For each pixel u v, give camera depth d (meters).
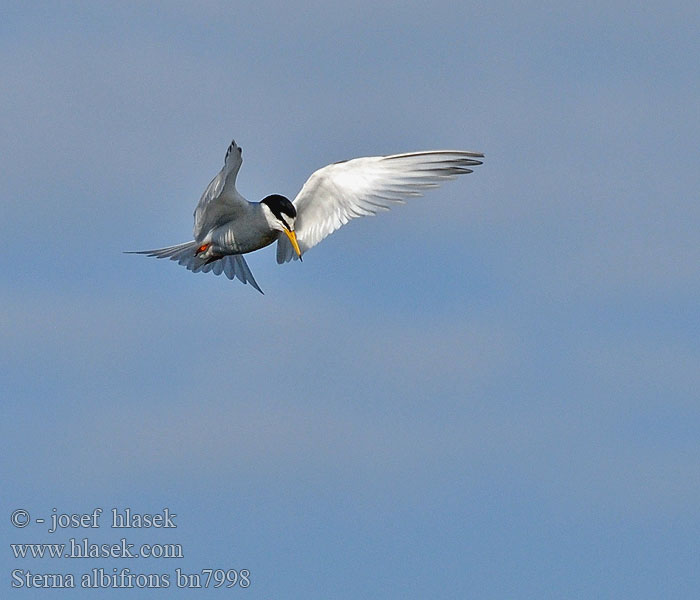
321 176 15.87
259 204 16.33
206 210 16.36
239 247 16.62
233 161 15.09
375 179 15.67
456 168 15.44
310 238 16.17
